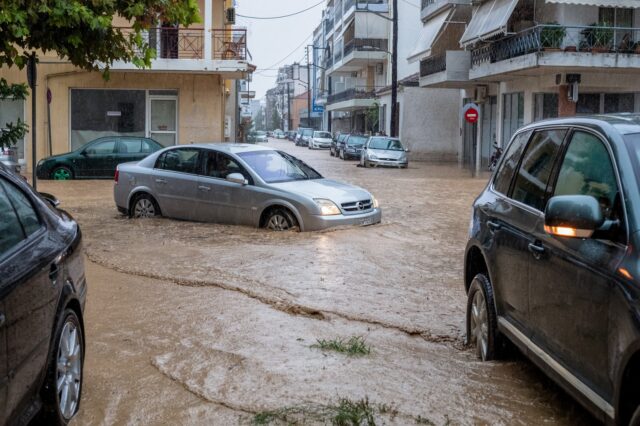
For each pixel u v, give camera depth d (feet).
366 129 195.11
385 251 33.76
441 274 29.25
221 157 41.06
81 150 76.18
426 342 20.38
